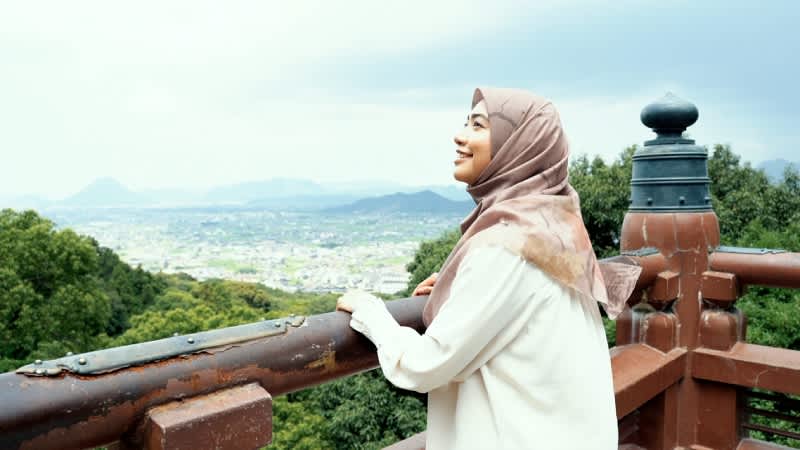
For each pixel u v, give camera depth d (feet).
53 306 82.43
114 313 103.50
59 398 2.49
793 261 6.53
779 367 6.48
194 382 2.94
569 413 3.26
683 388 7.13
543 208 3.46
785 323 19.98
